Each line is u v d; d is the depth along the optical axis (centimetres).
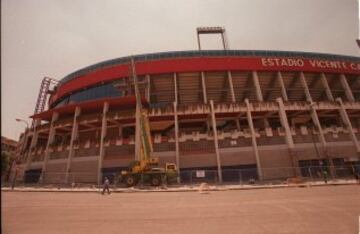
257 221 920
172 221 962
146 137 2975
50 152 3975
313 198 1507
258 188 2408
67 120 4084
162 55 4444
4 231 847
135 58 4494
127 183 2775
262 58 4319
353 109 3978
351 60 4700
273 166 3478
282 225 844
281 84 4216
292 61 4350
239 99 5069
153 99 4925
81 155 3703
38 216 1109
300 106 3812
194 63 4209
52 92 5828
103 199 1762
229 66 4209
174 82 4131
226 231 791
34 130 4447
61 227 895
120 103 3984
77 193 2316
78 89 4794
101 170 3519
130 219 1018
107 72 4475
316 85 4788
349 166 3422
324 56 4631
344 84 4453
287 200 1460
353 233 715
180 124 4216
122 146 3616
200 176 3331
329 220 890
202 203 1446
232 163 3488
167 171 2858
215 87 4688
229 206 1299
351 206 1166
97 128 4275
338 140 3716
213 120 3641
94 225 920
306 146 3619
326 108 3906
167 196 1894
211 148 3559
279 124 4394
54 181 3672
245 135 3625
